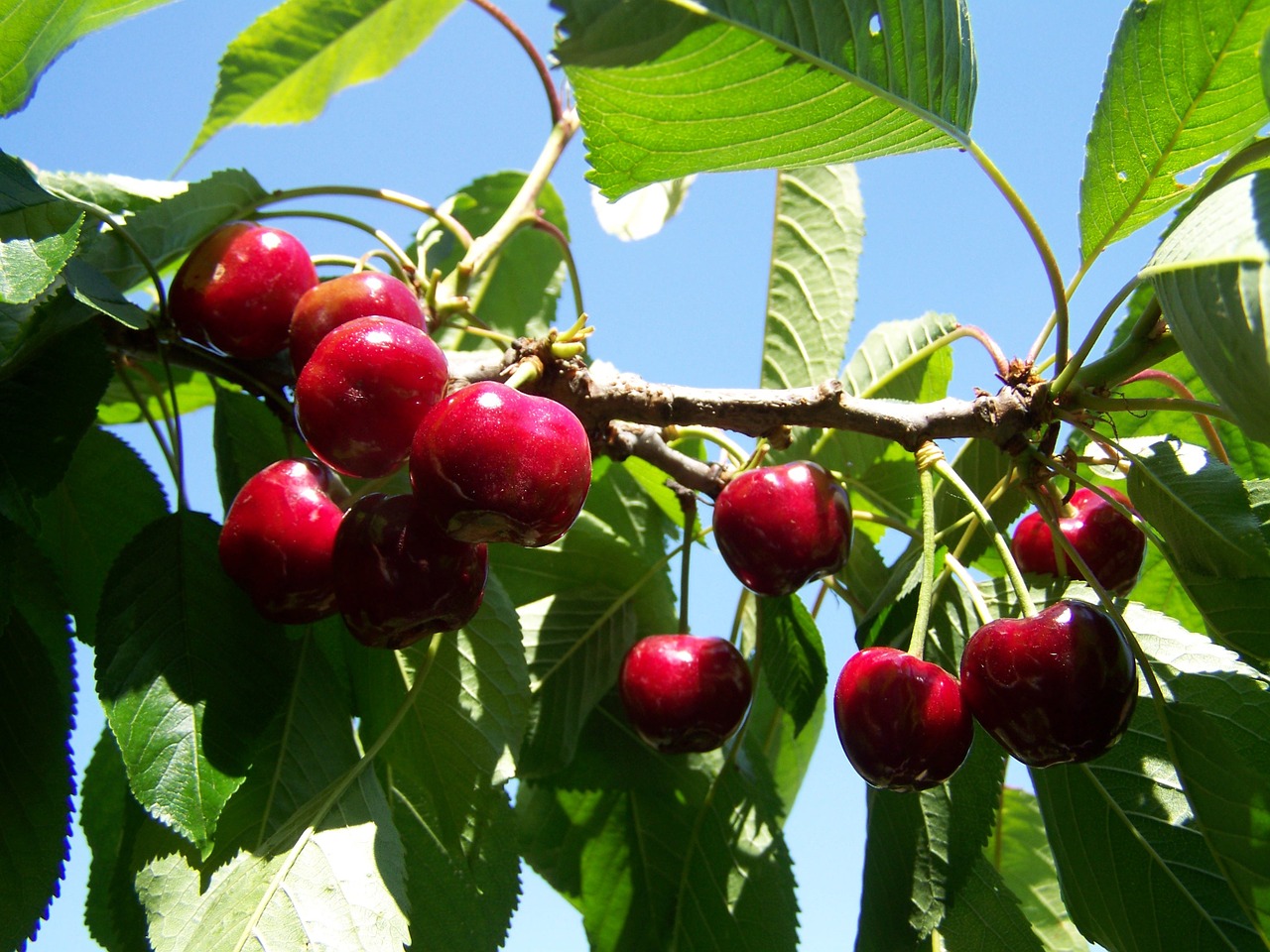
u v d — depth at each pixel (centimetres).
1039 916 33
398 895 24
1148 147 25
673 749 30
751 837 31
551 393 26
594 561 33
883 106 24
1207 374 21
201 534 25
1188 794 24
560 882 32
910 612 28
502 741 27
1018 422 26
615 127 23
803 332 36
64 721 25
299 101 37
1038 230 26
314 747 26
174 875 25
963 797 27
